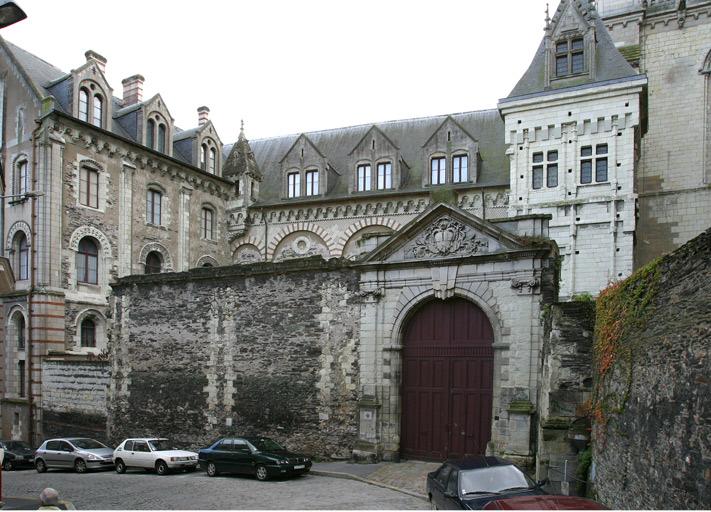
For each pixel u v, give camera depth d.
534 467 18.34
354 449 21.78
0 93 33.50
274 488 17.80
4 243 32.12
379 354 21.97
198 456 21.59
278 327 24.05
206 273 25.92
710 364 7.81
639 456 10.20
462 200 35.22
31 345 30.20
